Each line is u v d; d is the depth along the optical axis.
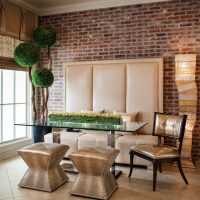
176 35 4.43
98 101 4.77
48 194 2.95
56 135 3.96
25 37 5.00
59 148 3.17
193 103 4.06
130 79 4.54
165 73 4.52
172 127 3.52
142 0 4.59
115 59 4.84
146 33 4.62
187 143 4.09
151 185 3.25
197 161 4.33
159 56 4.55
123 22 4.78
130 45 4.75
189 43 4.36
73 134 4.33
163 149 3.20
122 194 2.96
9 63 4.60
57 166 3.26
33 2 4.91
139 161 3.88
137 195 2.94
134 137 4.05
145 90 4.44
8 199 2.80
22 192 3.00
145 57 4.64
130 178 3.49
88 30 5.06
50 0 4.80
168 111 4.50
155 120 3.78
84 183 2.91
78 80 4.95
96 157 2.79
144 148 3.29
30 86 5.30
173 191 3.06
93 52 5.04
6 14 4.49
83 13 5.09
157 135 3.71
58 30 5.31
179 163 3.28
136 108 4.50
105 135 4.19
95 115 3.55
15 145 4.79
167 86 4.51
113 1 4.76
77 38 5.16
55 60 5.36
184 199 2.84
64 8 5.16
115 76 4.65
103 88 4.73
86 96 4.89
